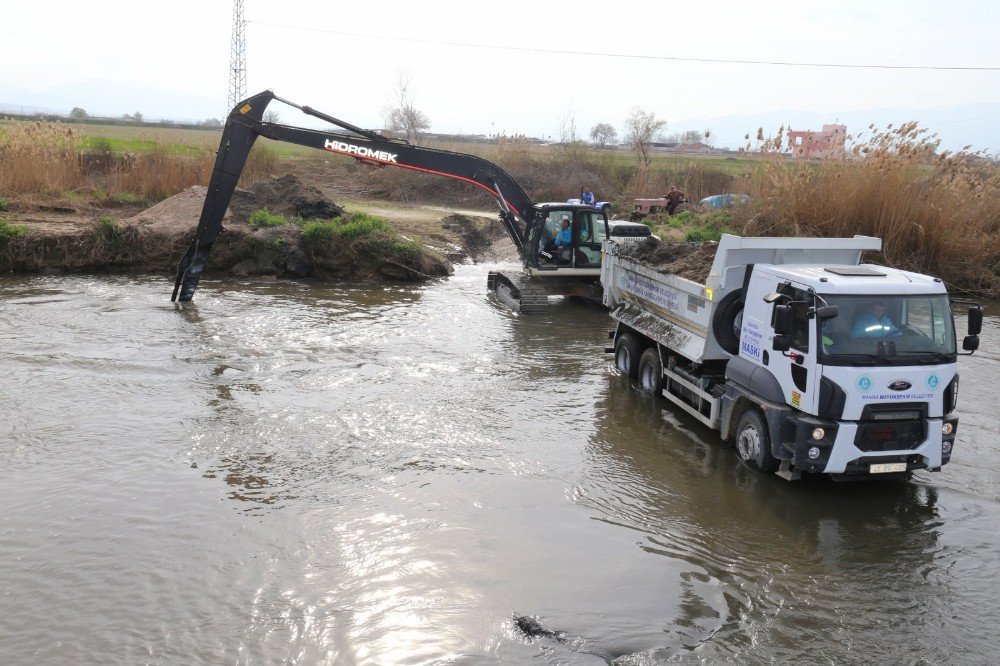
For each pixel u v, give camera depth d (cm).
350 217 2156
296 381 1128
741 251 885
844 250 902
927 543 700
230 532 686
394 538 681
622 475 837
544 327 1530
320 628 550
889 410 736
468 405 1045
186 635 540
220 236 1986
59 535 677
